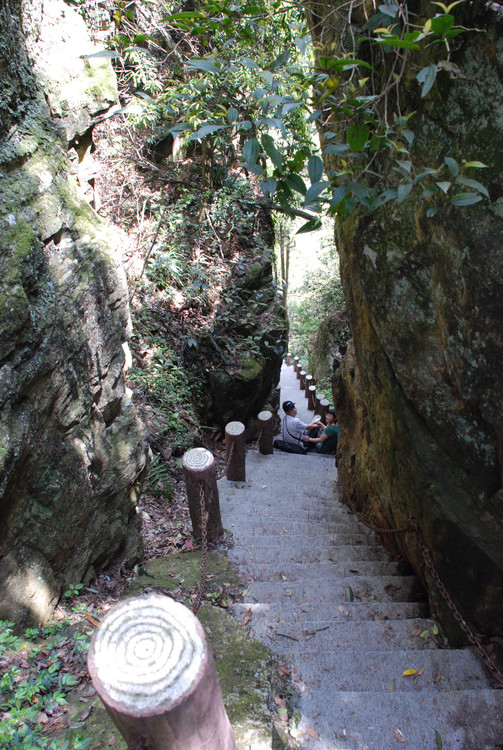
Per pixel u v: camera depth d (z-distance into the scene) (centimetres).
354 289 384
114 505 386
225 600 362
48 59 324
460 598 294
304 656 293
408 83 262
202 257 830
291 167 197
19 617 268
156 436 628
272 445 796
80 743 202
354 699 259
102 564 379
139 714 128
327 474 704
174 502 567
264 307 860
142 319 716
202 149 798
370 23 234
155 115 640
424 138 258
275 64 211
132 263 729
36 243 275
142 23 623
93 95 357
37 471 284
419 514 316
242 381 779
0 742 198
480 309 243
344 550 447
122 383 404
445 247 258
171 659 136
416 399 303
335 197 189
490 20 211
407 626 320
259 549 442
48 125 313
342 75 324
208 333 775
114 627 142
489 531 270
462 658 283
